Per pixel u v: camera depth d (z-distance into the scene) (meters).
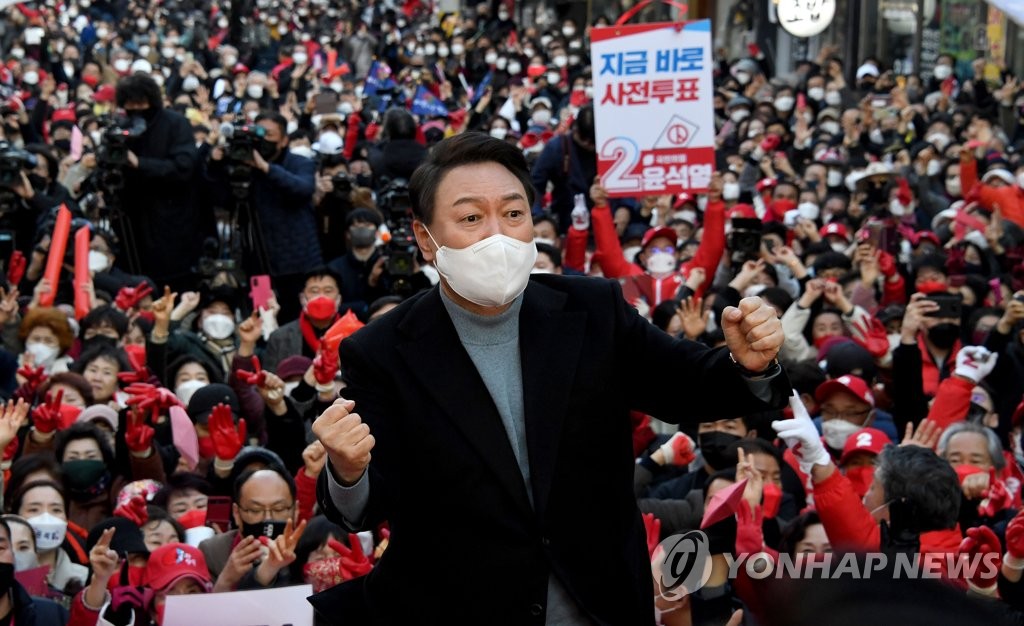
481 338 2.44
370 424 2.41
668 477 5.51
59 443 5.35
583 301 2.50
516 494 2.36
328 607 2.56
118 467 5.48
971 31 20.73
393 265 7.26
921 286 7.85
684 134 8.41
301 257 8.62
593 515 2.41
